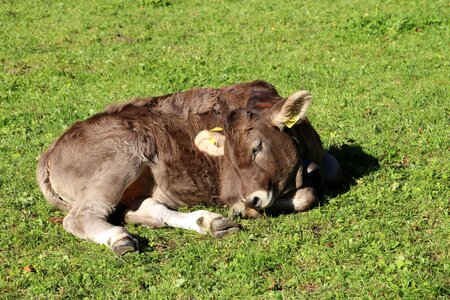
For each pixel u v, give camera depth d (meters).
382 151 11.54
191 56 18.05
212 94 10.35
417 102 13.66
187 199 10.21
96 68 17.59
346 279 7.96
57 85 16.33
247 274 8.19
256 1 23.52
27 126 13.75
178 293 7.98
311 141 10.02
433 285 7.65
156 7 23.53
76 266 8.67
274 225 9.41
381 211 9.52
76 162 9.77
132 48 19.17
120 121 10.03
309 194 9.79
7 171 11.64
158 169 10.00
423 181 10.20
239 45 18.89
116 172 9.63
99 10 23.38
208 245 8.97
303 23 20.64
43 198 10.67
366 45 17.98
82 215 9.44
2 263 8.88
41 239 9.41
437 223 9.13
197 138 9.85
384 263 8.12
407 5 21.33
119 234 8.98
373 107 13.61
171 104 10.38
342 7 21.91
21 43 20.06
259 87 10.39
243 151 9.52
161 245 9.16
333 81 15.34
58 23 22.11
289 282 8.00
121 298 7.96
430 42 17.72
